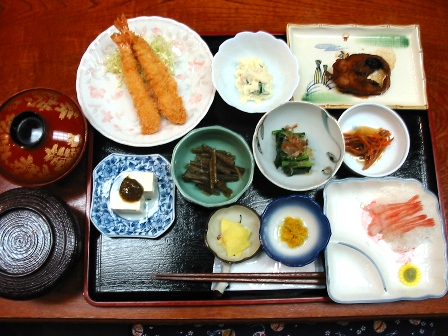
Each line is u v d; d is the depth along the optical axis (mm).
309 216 525
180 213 544
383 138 563
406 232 534
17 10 591
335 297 498
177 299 521
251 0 604
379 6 612
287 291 524
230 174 548
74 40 585
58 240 489
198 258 533
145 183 523
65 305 516
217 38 594
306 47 604
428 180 565
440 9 615
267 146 555
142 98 558
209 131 537
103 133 551
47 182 511
